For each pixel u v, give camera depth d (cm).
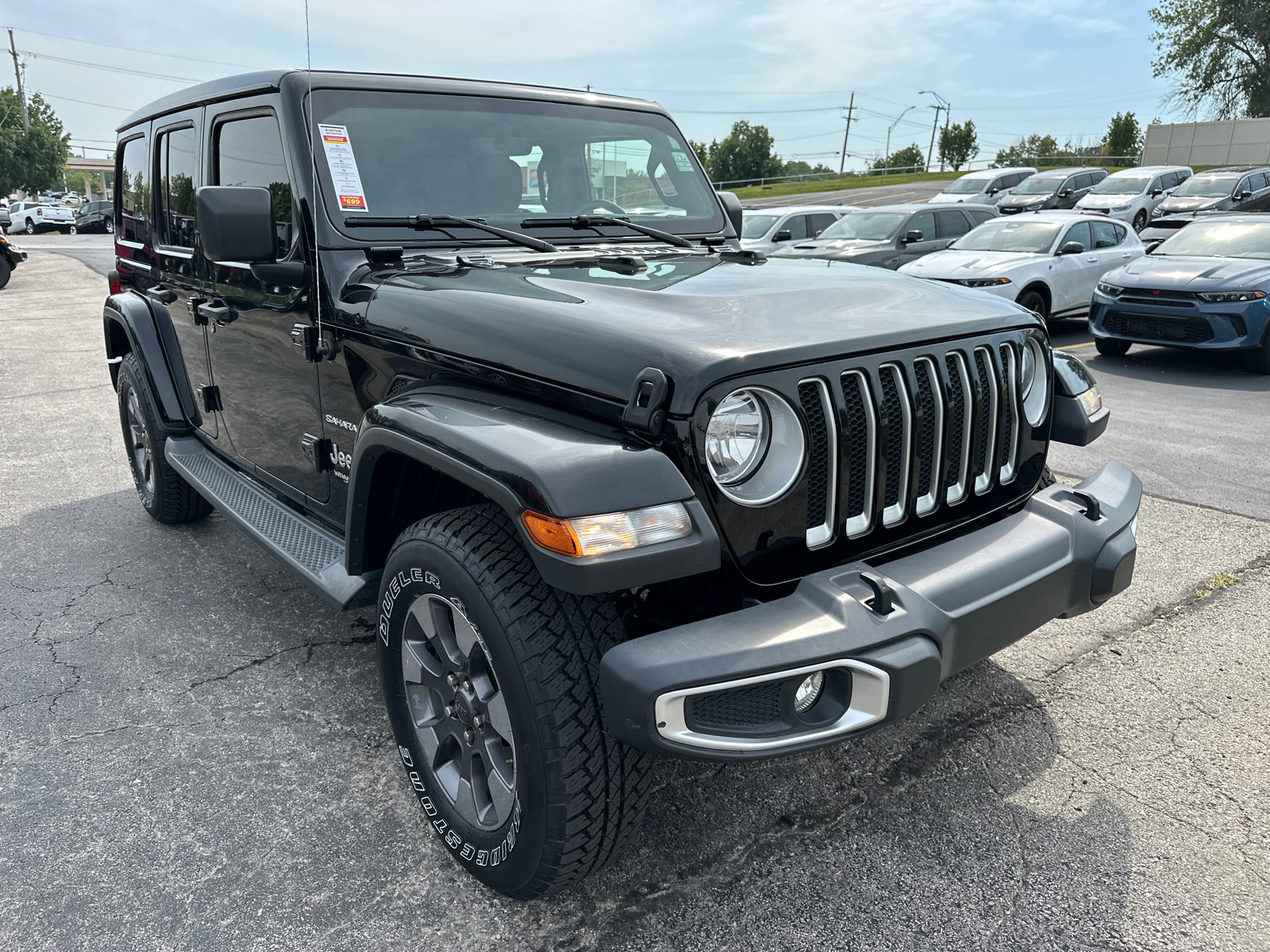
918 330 208
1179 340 874
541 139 312
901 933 202
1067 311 1083
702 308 208
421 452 199
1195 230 979
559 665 182
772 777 259
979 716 287
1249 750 268
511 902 214
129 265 446
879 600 184
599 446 179
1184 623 346
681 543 172
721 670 169
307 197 267
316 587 261
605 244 306
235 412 350
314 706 298
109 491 521
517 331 208
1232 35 4200
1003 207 2333
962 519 227
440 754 226
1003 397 233
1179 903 210
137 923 207
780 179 6644
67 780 259
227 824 241
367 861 228
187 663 325
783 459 190
